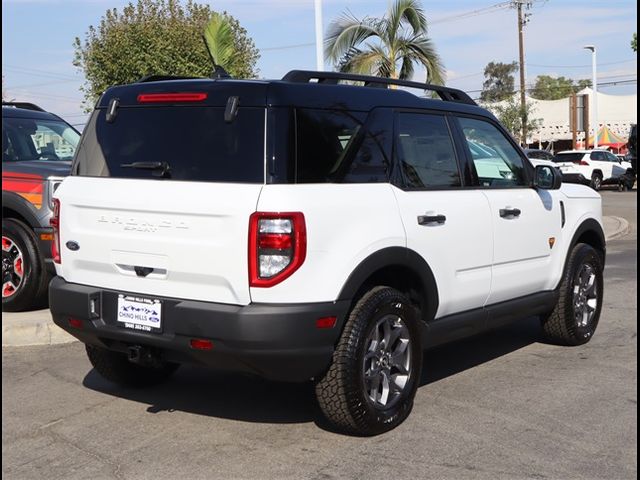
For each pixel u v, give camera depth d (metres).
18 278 7.73
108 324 4.69
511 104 41.00
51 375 6.04
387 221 4.65
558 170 6.16
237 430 4.81
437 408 5.20
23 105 9.62
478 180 5.61
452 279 5.20
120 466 4.29
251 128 4.37
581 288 6.78
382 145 4.85
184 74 15.75
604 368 6.16
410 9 16.12
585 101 36.66
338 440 4.63
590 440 4.63
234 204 4.23
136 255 4.57
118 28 15.93
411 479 4.08
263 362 4.23
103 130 4.94
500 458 4.36
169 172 4.55
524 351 6.71
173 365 5.80
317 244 4.25
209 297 4.34
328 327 4.29
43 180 7.56
